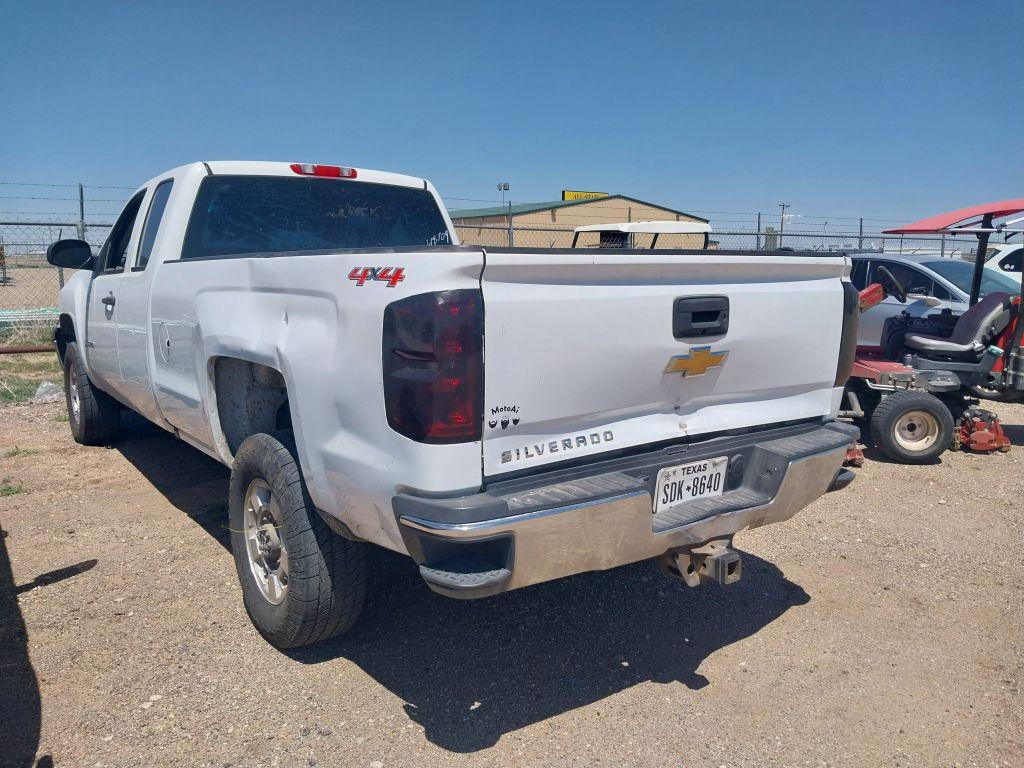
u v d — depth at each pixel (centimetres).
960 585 424
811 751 285
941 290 952
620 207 2770
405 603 389
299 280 295
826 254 341
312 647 348
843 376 361
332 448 278
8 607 381
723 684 327
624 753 282
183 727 291
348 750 280
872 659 348
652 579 425
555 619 379
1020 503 565
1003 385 688
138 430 728
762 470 324
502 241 2445
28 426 753
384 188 517
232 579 413
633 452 295
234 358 351
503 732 292
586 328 267
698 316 299
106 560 435
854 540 489
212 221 451
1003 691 324
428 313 240
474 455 249
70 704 304
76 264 603
